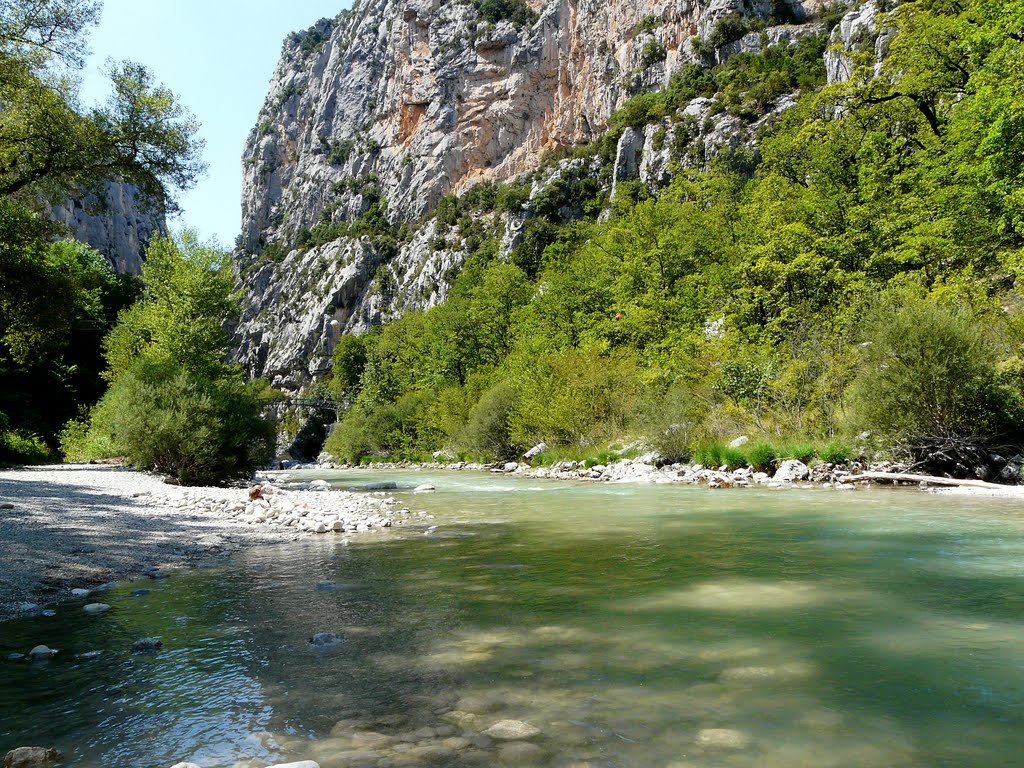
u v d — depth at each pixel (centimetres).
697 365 2536
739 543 812
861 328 1853
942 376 1469
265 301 16012
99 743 294
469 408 4200
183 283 3459
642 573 654
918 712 313
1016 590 550
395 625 488
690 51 10444
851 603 519
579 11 12425
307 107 18350
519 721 310
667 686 353
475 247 11494
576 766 262
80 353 4709
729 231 3703
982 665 376
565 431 2878
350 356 10300
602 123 11725
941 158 2222
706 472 1900
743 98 8400
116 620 512
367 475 3272
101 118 2084
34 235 2198
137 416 1711
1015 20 1691
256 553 834
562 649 422
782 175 3111
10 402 3650
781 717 310
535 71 12962
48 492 1316
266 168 18425
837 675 365
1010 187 1728
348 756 276
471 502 1484
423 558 772
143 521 1030
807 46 8912
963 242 2088
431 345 6581
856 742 282
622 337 3603
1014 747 275
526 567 702
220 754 281
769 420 2133
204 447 1673
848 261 2691
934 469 1541
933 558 688
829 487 1502
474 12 14150
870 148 2634
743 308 2934
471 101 13638
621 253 4097
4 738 301
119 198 14325
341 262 14062
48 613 534
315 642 447
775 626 461
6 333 2448
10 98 1911
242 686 365
